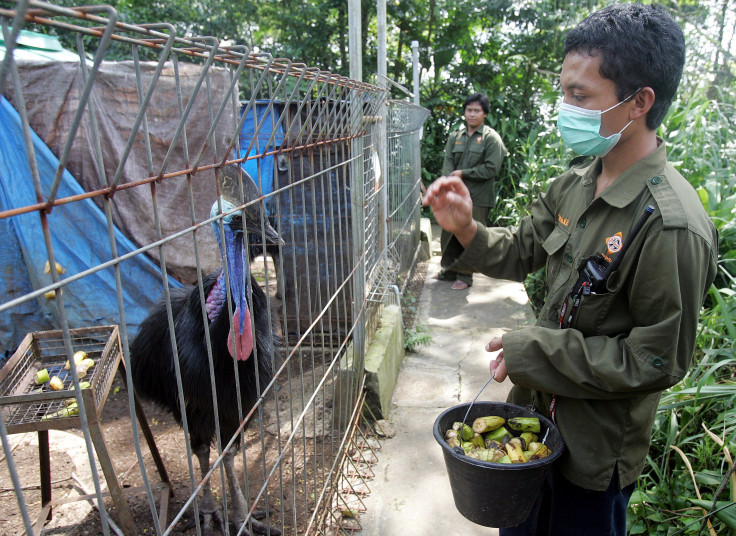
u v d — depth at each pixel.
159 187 4.45
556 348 1.62
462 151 6.40
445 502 2.89
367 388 3.46
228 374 2.24
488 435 1.90
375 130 3.81
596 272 1.62
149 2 10.36
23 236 4.21
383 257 4.29
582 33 1.58
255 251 2.56
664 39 1.50
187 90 4.25
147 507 2.79
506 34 12.25
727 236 4.26
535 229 2.05
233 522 2.62
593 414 1.70
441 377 4.23
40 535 2.52
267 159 3.92
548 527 1.98
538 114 11.24
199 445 2.61
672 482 2.73
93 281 4.43
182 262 4.62
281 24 11.84
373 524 2.73
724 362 2.88
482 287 6.31
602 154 1.65
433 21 12.25
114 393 4.05
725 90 6.65
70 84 4.06
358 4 3.00
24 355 2.54
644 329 1.51
